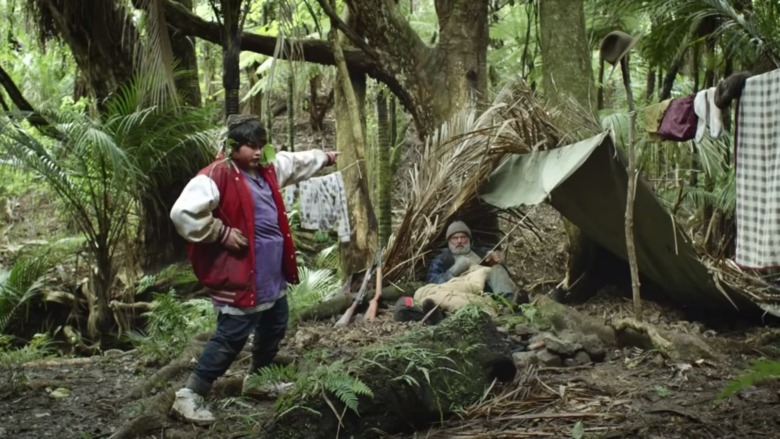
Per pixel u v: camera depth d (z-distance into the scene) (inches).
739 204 164.6
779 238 158.6
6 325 335.0
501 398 162.7
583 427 148.2
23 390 193.5
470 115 271.7
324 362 186.5
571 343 187.3
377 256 258.8
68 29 333.7
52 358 249.1
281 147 537.6
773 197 158.9
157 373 192.7
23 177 454.9
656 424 146.0
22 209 513.3
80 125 290.8
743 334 215.8
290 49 328.5
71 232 411.2
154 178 331.3
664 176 332.5
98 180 308.5
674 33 292.0
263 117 563.8
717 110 168.1
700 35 302.8
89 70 339.6
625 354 192.1
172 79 282.8
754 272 251.9
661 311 232.8
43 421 170.6
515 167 252.7
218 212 155.1
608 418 151.3
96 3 326.6
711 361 180.4
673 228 211.2
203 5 418.9
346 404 142.1
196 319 247.8
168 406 166.9
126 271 336.8
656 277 233.8
